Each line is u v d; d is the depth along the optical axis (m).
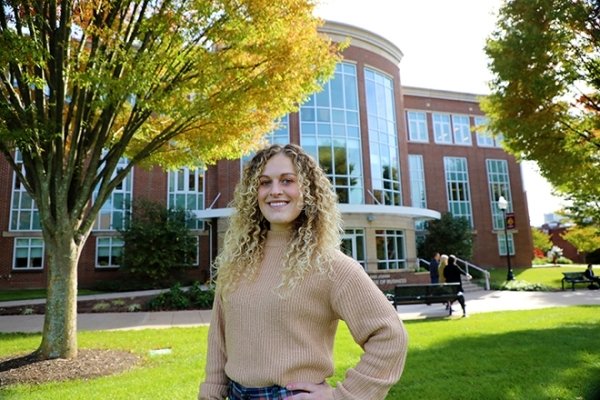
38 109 6.39
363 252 20.94
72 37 7.09
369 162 22.50
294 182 1.90
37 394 4.67
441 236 27.06
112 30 6.06
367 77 23.70
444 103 33.16
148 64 5.77
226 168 22.12
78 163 7.05
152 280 19.55
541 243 50.97
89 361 6.29
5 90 6.47
